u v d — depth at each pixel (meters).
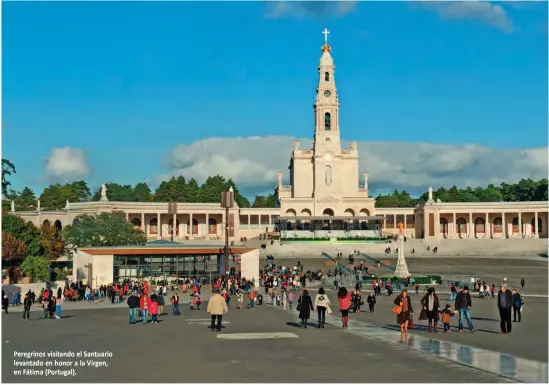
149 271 76.81
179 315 47.75
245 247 78.62
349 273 90.88
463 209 160.00
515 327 37.69
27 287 68.44
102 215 101.69
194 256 79.38
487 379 21.78
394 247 132.00
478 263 110.00
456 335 33.34
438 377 22.14
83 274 75.06
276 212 165.88
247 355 27.09
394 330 35.75
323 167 164.38
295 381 21.72
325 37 168.38
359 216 152.50
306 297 37.16
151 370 24.11
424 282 81.75
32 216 142.75
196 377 22.61
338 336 32.84
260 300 58.81
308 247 129.75
